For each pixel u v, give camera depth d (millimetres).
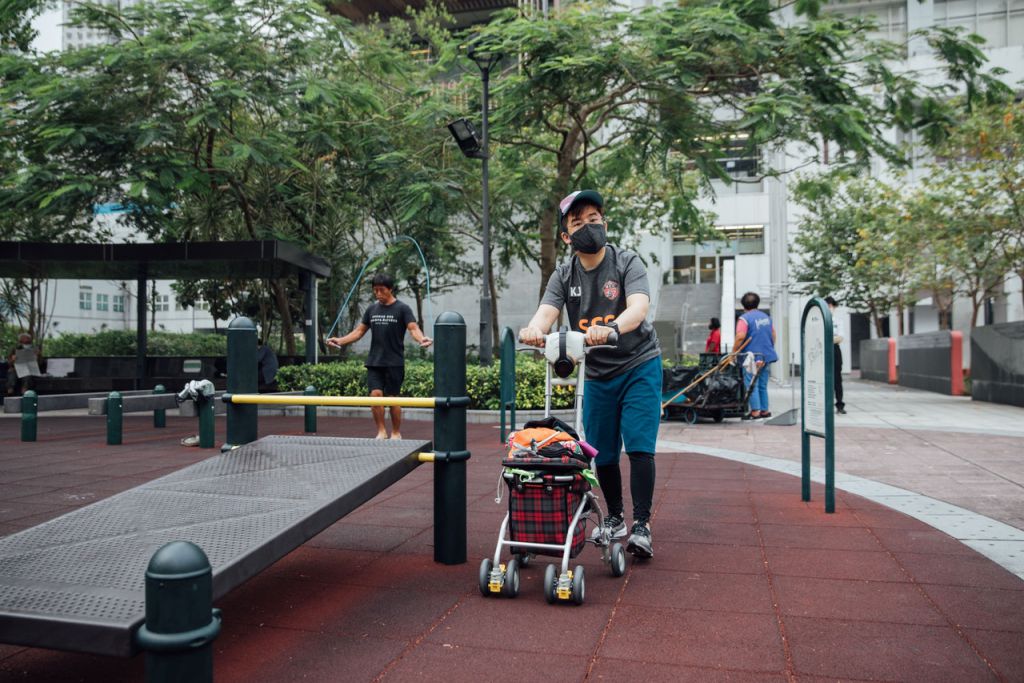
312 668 2641
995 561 3949
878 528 4703
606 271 3943
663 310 30422
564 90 13375
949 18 31078
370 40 16875
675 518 5055
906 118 14195
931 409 14102
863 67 14266
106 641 1943
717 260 36250
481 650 2803
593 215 3877
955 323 33188
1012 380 14695
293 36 14391
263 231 17766
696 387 11727
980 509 5273
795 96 12352
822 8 14711
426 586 3604
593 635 2949
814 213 29891
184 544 1613
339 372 13141
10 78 13633
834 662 2672
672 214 18266
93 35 14367
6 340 23281
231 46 13305
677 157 18047
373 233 21688
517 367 12094
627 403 3971
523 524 3406
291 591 3529
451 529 3951
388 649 2818
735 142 15492
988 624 3037
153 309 24875
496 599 3404
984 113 15844
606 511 5238
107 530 2730
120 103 13305
